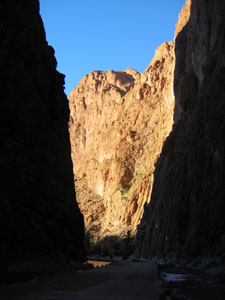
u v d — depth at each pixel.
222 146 35.19
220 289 14.07
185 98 73.25
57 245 27.06
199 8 65.56
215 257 28.44
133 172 171.12
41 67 30.91
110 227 151.62
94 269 29.30
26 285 16.05
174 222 51.50
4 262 20.02
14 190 23.36
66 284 16.89
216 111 38.88
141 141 181.00
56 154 30.89
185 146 58.34
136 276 22.41
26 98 26.75
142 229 93.12
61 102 33.97
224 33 46.06
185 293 13.40
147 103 194.00
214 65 47.50
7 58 25.39
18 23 27.83
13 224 21.92
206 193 37.19
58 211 28.34
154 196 85.69
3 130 23.94
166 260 48.50
